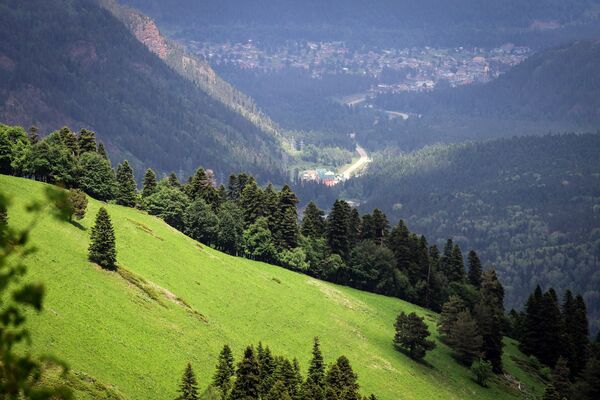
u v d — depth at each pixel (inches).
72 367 4367.6
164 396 4717.0
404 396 6619.1
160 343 5423.2
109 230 6235.2
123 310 5620.1
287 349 6653.5
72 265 5871.1
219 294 7160.4
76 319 5083.7
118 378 4611.2
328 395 4776.1
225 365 4926.2
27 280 5275.6
